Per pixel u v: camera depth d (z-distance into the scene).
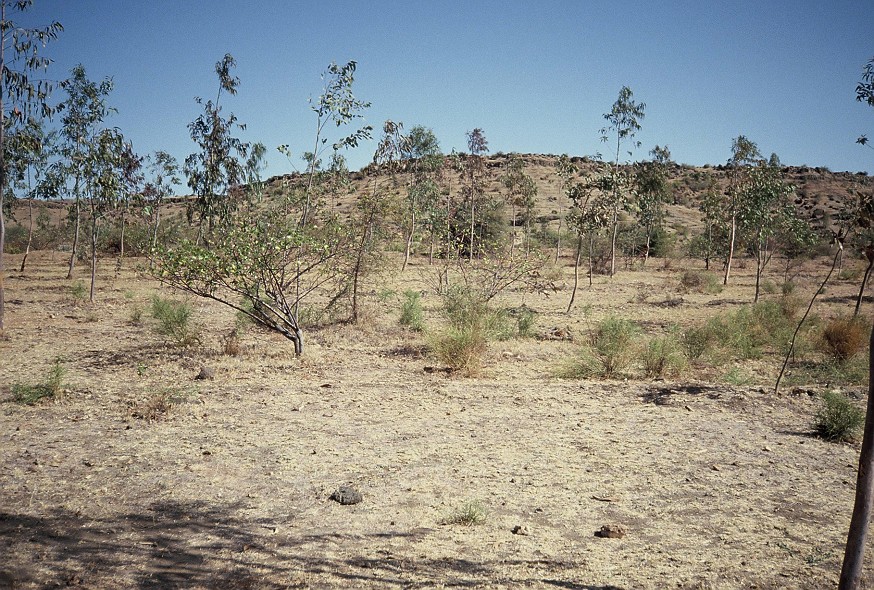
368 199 17.39
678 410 8.95
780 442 7.52
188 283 12.67
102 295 24.45
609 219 23.94
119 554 4.50
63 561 4.36
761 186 27.22
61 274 32.31
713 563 4.49
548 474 6.34
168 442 7.12
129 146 27.09
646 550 4.70
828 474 6.44
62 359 12.12
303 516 5.24
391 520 5.19
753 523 5.23
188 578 4.18
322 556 4.53
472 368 11.61
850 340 13.20
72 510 5.24
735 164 34.16
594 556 4.59
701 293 29.64
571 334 16.84
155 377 10.62
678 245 62.06
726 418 8.56
